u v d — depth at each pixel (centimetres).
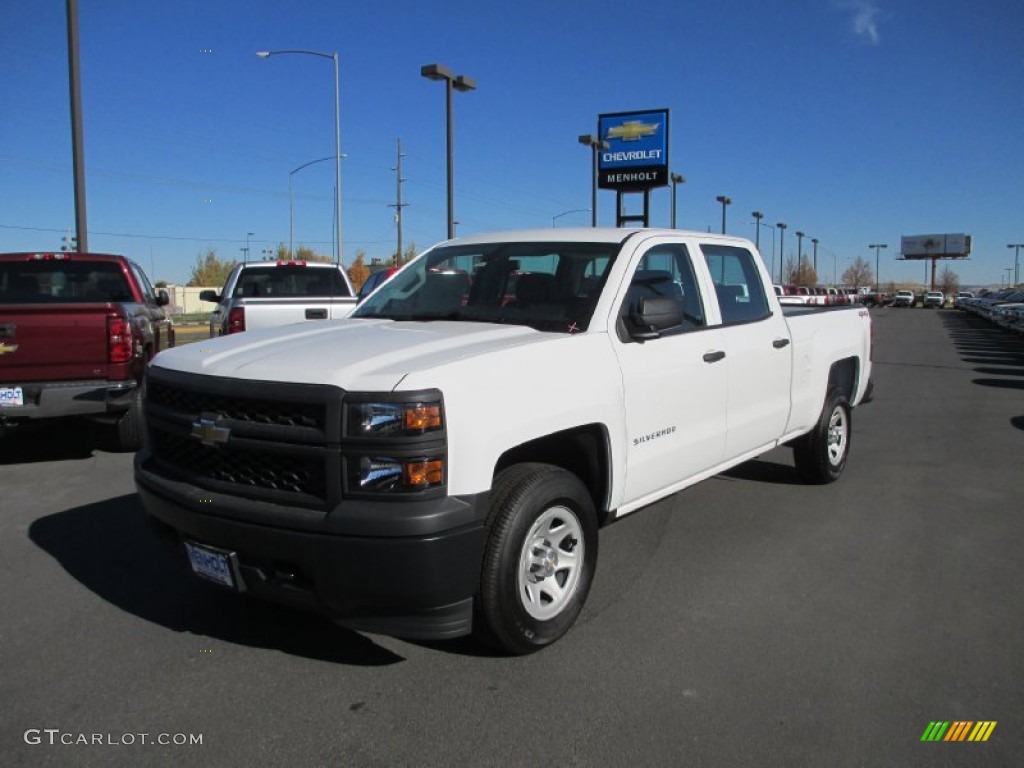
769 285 594
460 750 305
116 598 450
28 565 501
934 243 13538
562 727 320
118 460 795
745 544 537
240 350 385
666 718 326
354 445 319
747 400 538
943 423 1019
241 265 1234
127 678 360
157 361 407
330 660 377
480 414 338
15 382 725
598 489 421
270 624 416
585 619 419
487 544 347
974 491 671
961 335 3281
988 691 347
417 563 318
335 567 320
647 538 549
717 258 542
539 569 372
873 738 312
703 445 493
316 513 324
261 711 332
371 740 312
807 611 429
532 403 362
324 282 1258
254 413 344
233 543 344
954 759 299
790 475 724
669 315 427
